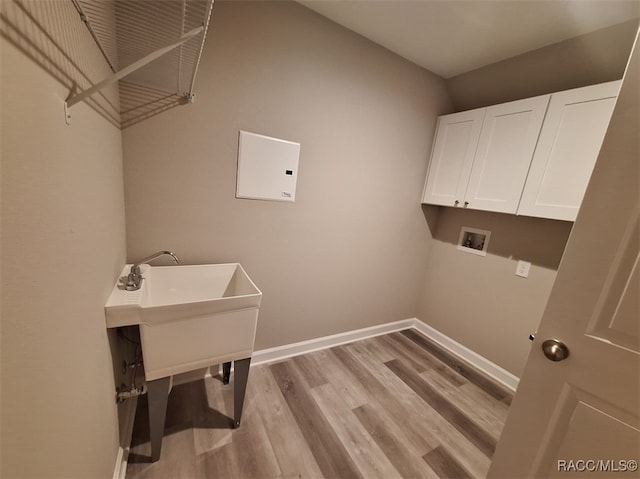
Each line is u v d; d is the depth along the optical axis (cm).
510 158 175
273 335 196
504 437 96
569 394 80
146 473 114
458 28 156
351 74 176
